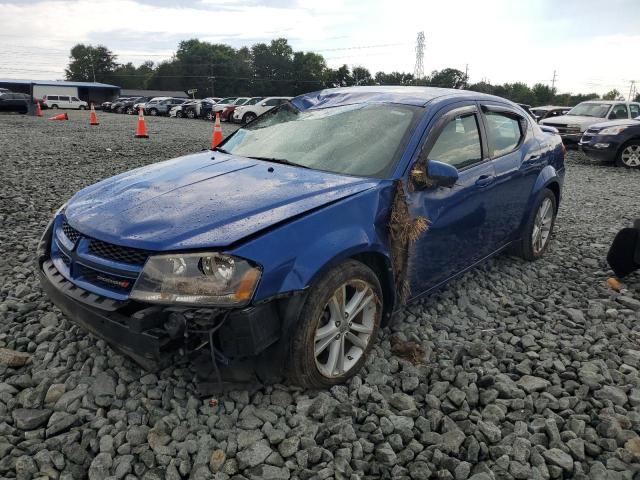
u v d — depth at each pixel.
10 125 19.55
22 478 2.12
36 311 3.49
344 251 2.61
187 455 2.27
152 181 3.10
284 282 2.39
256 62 114.88
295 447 2.34
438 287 3.61
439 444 2.40
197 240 2.35
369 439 2.44
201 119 32.72
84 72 130.62
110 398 2.61
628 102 16.02
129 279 2.41
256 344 2.32
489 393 2.80
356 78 110.75
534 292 4.34
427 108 3.52
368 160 3.21
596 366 3.14
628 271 4.51
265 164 3.33
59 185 7.59
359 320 2.94
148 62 139.00
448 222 3.42
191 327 2.27
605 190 9.45
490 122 4.08
